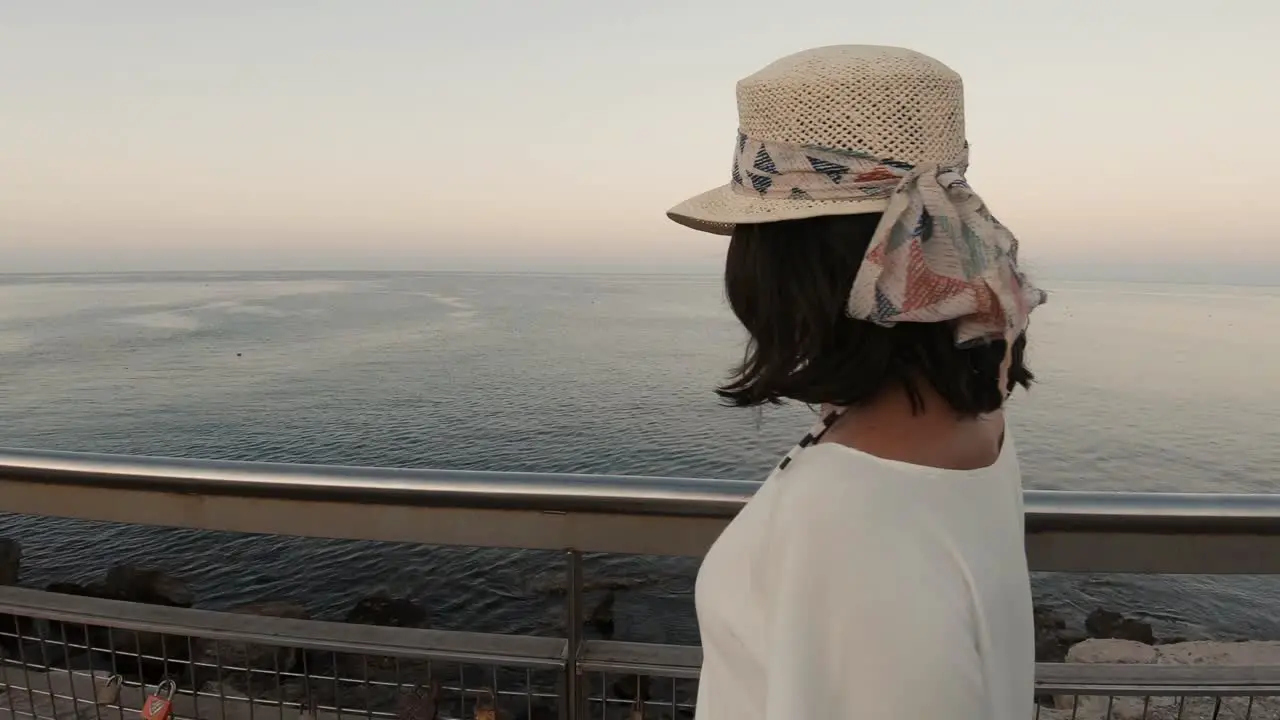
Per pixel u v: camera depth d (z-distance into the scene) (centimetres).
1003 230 75
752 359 84
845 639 63
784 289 78
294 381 6700
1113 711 255
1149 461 4162
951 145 77
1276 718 252
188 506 181
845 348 75
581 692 180
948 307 69
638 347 9888
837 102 75
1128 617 1256
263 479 175
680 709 187
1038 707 191
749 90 82
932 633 61
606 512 167
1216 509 156
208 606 1465
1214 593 1426
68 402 5662
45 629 229
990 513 75
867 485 68
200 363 7925
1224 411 5650
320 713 198
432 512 172
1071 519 157
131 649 234
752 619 77
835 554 66
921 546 65
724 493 164
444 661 184
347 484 173
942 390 73
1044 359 9069
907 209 72
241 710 201
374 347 9650
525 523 170
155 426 4828
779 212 75
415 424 4909
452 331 12162
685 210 90
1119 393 6406
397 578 1532
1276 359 9831
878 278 70
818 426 86
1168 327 15512
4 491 189
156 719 196
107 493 184
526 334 11769
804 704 64
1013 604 74
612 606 1018
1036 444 4491
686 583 1088
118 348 9319
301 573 1598
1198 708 256
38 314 15512
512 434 4594
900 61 77
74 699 209
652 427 4684
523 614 1332
